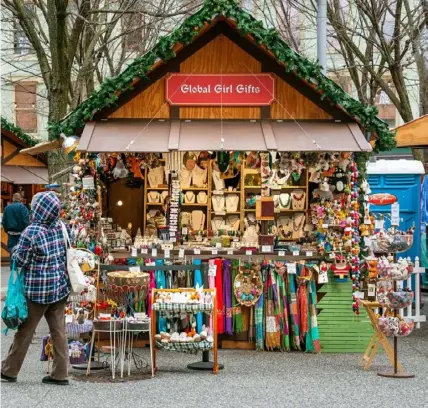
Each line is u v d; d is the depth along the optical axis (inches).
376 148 492.7
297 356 462.3
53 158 698.2
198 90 486.9
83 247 472.7
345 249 479.2
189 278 466.6
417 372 413.4
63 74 680.4
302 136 472.7
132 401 343.9
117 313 428.1
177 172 588.4
